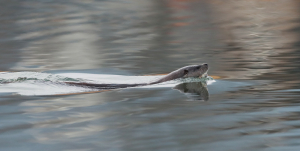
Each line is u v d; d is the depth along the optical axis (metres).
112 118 16.11
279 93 20.25
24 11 68.75
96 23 57.59
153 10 68.69
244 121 15.34
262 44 40.59
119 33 49.88
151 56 35.81
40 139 13.50
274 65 29.44
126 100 19.73
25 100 19.81
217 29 51.56
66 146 12.76
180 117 16.19
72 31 51.72
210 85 23.58
